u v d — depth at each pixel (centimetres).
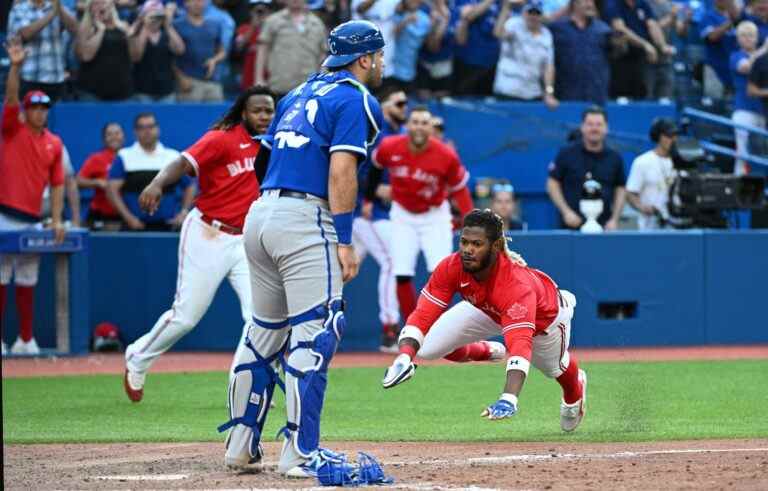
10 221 4438
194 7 5516
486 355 2730
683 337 4950
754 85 5741
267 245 2072
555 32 5853
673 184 5084
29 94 4381
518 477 2088
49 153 4434
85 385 3794
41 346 4788
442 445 2555
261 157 2177
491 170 5788
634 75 6059
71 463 2345
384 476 2059
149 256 4806
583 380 2688
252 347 2184
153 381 3894
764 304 5003
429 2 5722
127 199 4903
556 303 2480
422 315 2375
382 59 2148
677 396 3456
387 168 4662
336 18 5678
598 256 4888
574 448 2488
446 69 5806
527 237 4856
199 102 5547
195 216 3197
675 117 5953
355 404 3341
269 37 5272
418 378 3959
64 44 5494
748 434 2694
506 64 5819
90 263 4809
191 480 2111
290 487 2016
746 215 5725
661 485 1995
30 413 3181
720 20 6153
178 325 3228
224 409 3256
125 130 5431
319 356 2055
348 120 2033
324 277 2059
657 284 4922
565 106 5819
